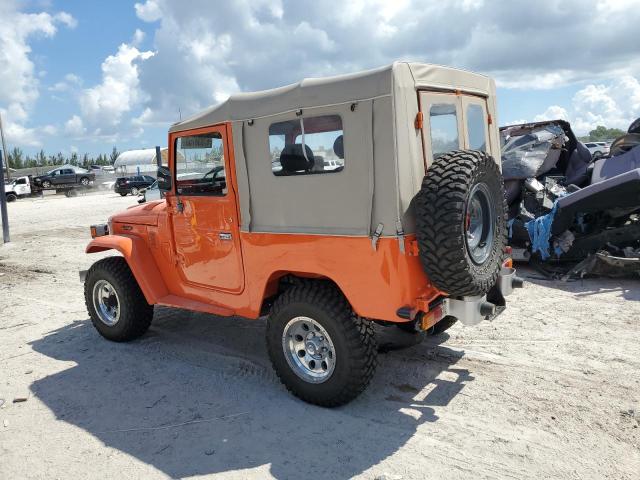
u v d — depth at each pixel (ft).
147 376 16.10
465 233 11.14
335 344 12.69
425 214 11.12
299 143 12.78
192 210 15.90
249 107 13.56
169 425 13.12
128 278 18.30
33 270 33.27
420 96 12.00
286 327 13.57
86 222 61.31
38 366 17.33
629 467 10.59
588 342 16.92
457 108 13.75
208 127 14.74
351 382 12.71
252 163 13.78
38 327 21.53
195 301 16.83
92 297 19.25
